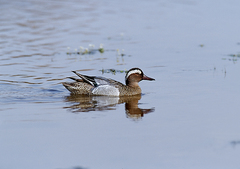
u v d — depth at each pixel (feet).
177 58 69.26
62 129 38.68
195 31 89.35
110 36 85.61
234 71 60.54
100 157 33.14
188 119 41.16
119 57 70.44
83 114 43.29
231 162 32.17
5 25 93.20
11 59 67.72
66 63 66.54
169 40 82.28
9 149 34.37
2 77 58.23
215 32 88.17
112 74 60.90
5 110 44.62
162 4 121.39
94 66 65.05
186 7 115.85
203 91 51.08
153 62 67.00
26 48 74.95
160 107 45.57
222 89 51.65
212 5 117.29
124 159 32.83
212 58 68.85
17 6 117.70
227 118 41.11
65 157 33.14
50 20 99.76
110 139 36.35
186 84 54.85
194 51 73.82
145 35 86.38
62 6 119.34
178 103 46.73
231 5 116.26
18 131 38.11
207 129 38.40
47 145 35.09
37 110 44.65
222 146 34.78
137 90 52.26
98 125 39.73
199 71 61.31
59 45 77.77
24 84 55.47
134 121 40.88
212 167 31.55
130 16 105.50
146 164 32.12
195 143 35.45
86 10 113.39
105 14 107.86
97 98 50.67
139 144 35.32
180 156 33.27
